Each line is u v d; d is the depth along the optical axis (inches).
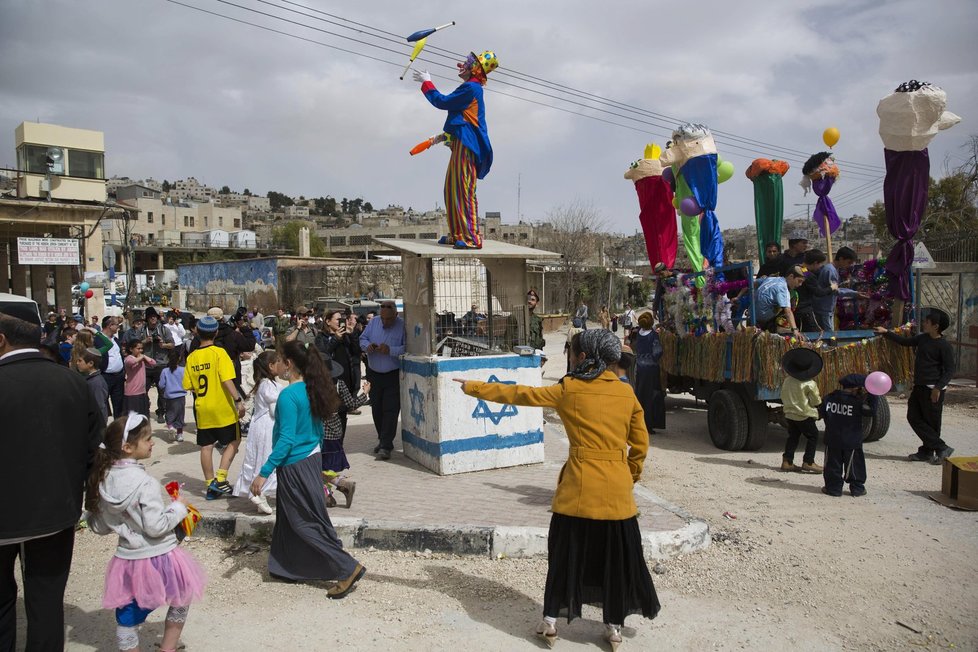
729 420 346.3
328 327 381.4
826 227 419.5
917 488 280.1
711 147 391.2
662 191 427.8
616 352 158.1
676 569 197.9
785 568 198.1
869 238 2215.8
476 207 287.0
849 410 264.2
